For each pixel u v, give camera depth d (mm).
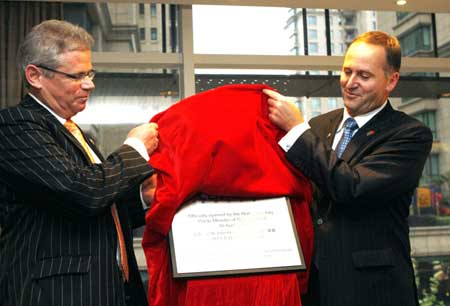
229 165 1595
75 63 1517
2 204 1501
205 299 1519
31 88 1553
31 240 1450
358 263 1676
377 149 1765
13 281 1434
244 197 1632
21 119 1464
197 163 1569
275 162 1694
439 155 3818
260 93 1763
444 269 3764
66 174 1412
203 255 1540
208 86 3648
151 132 1642
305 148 1685
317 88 3756
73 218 1481
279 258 1577
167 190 1562
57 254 1450
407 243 1771
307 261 1712
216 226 1585
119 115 3559
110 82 3576
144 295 1671
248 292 1545
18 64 1584
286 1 3420
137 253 3330
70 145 1535
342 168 1658
